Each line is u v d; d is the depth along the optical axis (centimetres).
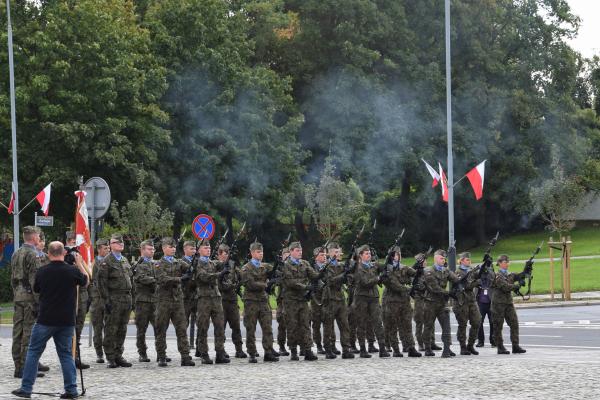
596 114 10306
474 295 2452
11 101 4666
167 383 1825
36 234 2002
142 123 5734
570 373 1878
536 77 8938
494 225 9594
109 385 1808
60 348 1639
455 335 3092
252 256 2330
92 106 5488
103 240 2377
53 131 5269
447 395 1598
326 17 8038
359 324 2417
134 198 5769
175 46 6281
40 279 1639
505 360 2219
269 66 8019
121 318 2212
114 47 5566
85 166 5612
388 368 2048
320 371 2005
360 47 7731
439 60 8325
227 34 6594
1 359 2452
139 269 2277
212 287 2283
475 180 4062
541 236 9350
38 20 5622
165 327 2228
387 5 8062
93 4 5500
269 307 2336
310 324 2580
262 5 7731
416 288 2417
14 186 4622
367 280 2405
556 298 4528
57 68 5300
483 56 8312
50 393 1695
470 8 8312
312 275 2345
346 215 7031
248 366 2166
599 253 7562
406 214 8644
